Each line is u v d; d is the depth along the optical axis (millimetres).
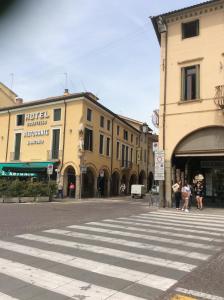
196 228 11570
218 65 20062
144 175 54062
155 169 20500
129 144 47562
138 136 51375
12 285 5254
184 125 20656
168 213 16766
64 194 33562
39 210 16953
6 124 38625
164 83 21672
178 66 21391
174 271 6254
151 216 15102
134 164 49438
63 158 33969
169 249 8070
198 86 20531
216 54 20203
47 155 34875
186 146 20656
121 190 43281
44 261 6695
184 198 18344
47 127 35406
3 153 38312
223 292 5195
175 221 13445
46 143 35250
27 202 23844
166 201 20656
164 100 21516
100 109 37438
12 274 5812
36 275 5785
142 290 5172
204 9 20734
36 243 8430
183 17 21469
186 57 21172
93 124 36062
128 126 46594
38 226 11273
